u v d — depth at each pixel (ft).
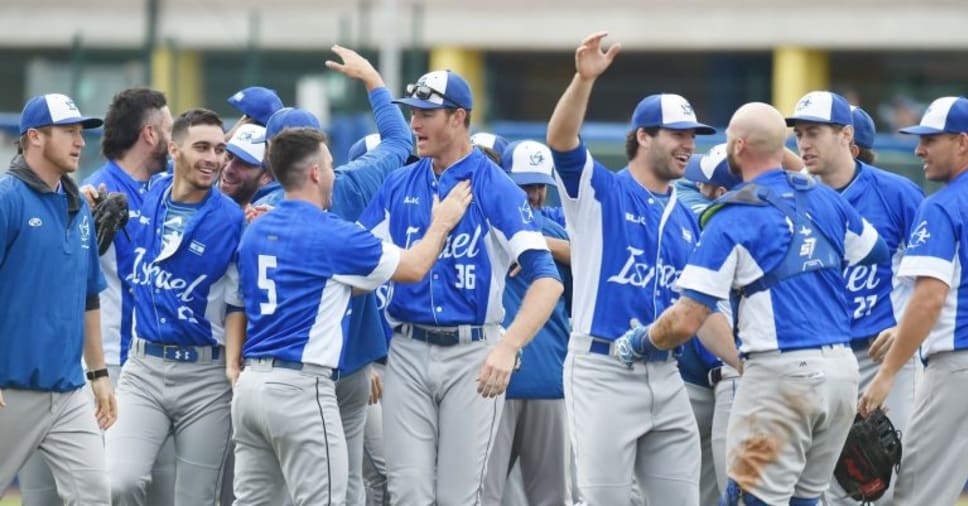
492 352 90.43
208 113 99.96
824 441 92.12
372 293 98.22
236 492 93.76
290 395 89.61
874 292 106.63
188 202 100.27
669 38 324.39
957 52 322.96
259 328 90.79
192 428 100.12
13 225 91.56
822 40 316.81
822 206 91.30
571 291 109.40
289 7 305.73
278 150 91.56
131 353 101.19
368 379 101.30
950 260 97.19
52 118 92.17
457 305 94.07
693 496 96.58
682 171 97.96
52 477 102.27
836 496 107.55
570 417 97.40
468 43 329.93
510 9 327.88
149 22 212.43
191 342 99.40
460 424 94.32
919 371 107.14
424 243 91.61
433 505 94.58
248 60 222.69
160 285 99.25
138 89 108.88
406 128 106.73
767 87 334.65
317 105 217.15
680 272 97.40
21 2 329.31
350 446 101.81
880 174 108.06
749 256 89.25
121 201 101.71
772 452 90.12
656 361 95.76
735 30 321.32
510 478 116.47
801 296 89.92
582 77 91.09
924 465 102.01
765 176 90.99
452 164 95.71
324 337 90.22
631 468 95.96
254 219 94.48
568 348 100.99
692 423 96.99
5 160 188.34
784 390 89.56
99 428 97.04
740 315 91.15
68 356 93.45
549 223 112.27
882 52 323.57
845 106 106.01
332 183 93.50
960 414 100.53
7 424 92.27
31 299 92.07
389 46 226.79
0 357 91.66
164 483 106.01
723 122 321.93
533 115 340.80
